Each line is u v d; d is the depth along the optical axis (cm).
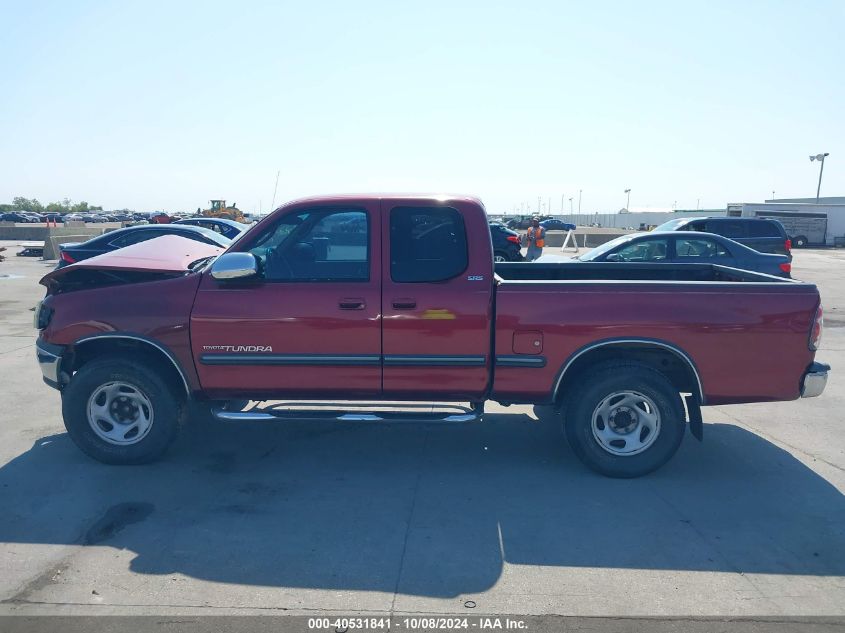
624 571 380
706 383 500
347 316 490
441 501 470
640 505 466
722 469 534
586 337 493
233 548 403
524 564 387
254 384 507
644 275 660
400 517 445
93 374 511
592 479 511
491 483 503
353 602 348
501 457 558
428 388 505
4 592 356
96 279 540
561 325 491
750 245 1695
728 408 704
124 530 425
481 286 492
